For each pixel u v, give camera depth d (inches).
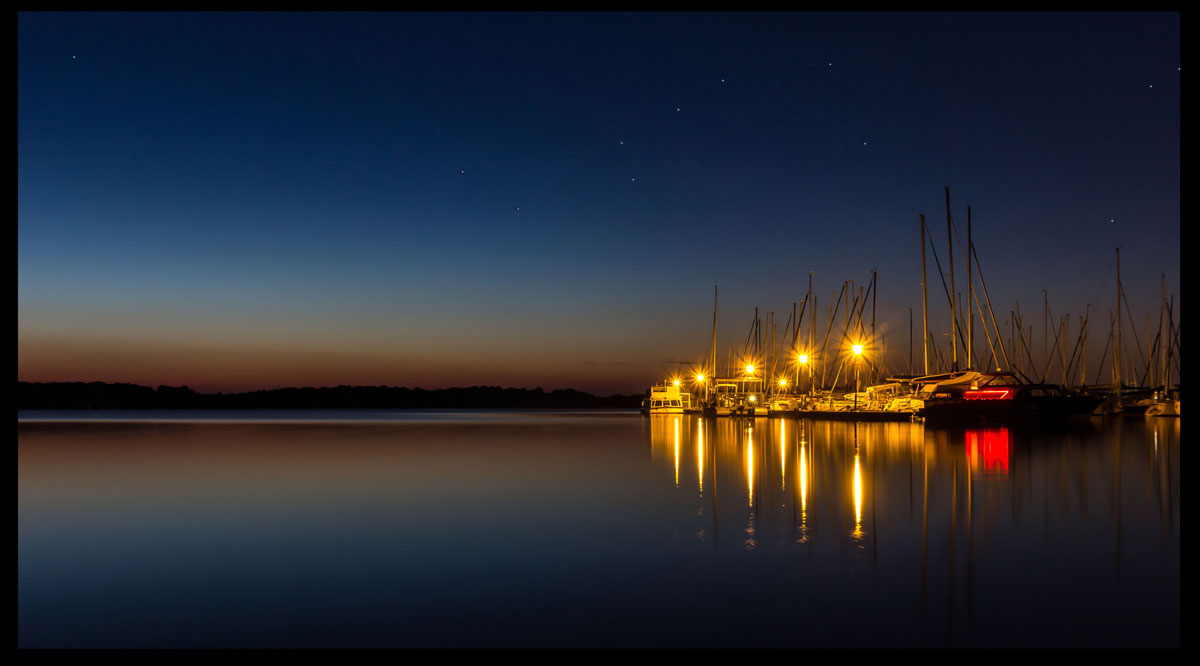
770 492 727.1
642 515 601.0
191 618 343.6
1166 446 1282.0
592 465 1048.2
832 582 388.5
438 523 577.3
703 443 1542.8
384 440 1745.8
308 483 846.5
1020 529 519.8
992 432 1792.6
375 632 322.0
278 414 5241.1
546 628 324.2
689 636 311.6
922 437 1611.7
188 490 789.2
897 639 304.5
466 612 347.9
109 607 362.0
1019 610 338.6
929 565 421.4
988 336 2423.7
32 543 515.2
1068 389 2992.1
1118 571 404.5
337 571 427.8
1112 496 671.8
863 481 802.8
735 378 3907.5
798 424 2571.4
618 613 343.3
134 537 533.3
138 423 3043.8
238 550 487.2
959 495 685.9
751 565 426.6
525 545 490.9
